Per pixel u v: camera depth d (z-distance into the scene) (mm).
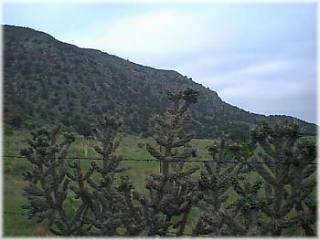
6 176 17750
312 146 7461
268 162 7715
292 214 8945
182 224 9133
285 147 7648
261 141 7723
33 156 9930
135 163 21375
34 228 12500
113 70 99000
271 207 7637
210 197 8516
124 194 8453
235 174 8594
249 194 7859
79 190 10102
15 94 60969
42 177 9898
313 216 7656
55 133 10531
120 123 10469
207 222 7926
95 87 83562
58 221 9883
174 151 8930
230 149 8898
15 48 82062
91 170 10180
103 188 9758
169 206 8602
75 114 64812
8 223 12648
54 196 10000
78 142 25734
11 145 26359
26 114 52469
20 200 14578
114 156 10250
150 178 8633
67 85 77688
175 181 8719
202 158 16719
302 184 7582
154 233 8469
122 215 8438
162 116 8984
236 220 7418
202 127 43531
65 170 10086
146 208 8523
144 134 43219
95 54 108938
